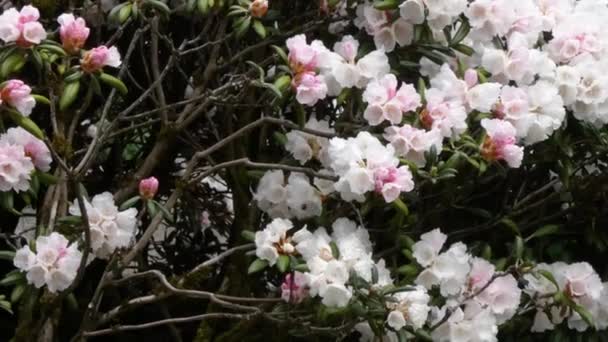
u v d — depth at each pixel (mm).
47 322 2568
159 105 2838
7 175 2318
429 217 2949
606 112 2834
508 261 2809
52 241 2342
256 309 2559
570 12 3043
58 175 2596
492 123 2586
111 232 2490
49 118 3016
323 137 2746
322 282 2396
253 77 2891
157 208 2604
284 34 2924
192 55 3283
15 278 2418
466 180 2766
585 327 2816
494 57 2781
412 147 2539
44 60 2428
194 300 3320
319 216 2721
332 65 2664
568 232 3041
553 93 2732
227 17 2844
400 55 2844
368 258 2447
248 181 3018
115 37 2688
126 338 3289
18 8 3020
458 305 2637
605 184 2877
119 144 3287
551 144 2855
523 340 2969
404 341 2420
